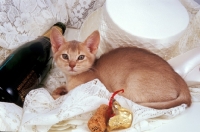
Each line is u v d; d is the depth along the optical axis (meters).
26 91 0.70
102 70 0.69
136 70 0.65
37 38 0.85
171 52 0.75
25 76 0.72
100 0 0.94
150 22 0.72
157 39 0.69
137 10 0.74
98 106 0.60
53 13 0.90
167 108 0.62
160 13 0.75
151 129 0.59
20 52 0.77
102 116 0.58
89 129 0.58
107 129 0.58
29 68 0.75
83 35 0.87
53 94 0.72
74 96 0.60
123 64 0.67
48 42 0.84
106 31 0.74
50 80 0.80
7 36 0.79
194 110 0.64
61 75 0.81
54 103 0.64
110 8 0.73
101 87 0.63
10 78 0.69
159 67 0.65
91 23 0.88
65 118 0.57
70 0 0.95
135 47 0.70
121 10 0.73
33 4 0.85
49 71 0.82
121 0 0.76
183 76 0.71
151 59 0.67
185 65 0.71
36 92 0.66
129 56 0.67
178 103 0.63
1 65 0.71
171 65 0.72
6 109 0.59
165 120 0.61
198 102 0.67
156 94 0.64
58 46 0.68
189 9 0.89
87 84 0.63
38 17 0.86
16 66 0.73
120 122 0.57
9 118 0.58
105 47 0.76
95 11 0.91
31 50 0.79
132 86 0.65
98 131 0.57
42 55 0.80
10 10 0.80
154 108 0.62
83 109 0.59
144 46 0.71
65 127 0.60
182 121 0.61
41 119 0.56
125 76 0.66
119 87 0.66
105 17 0.74
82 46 0.67
